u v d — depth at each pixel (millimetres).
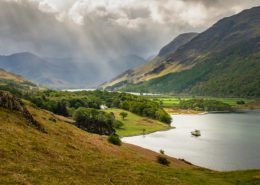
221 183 58625
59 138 67000
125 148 98188
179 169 70375
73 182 39875
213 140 192375
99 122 175375
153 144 177000
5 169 37938
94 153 64125
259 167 124875
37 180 37125
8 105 65812
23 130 58969
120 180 46750
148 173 55781
